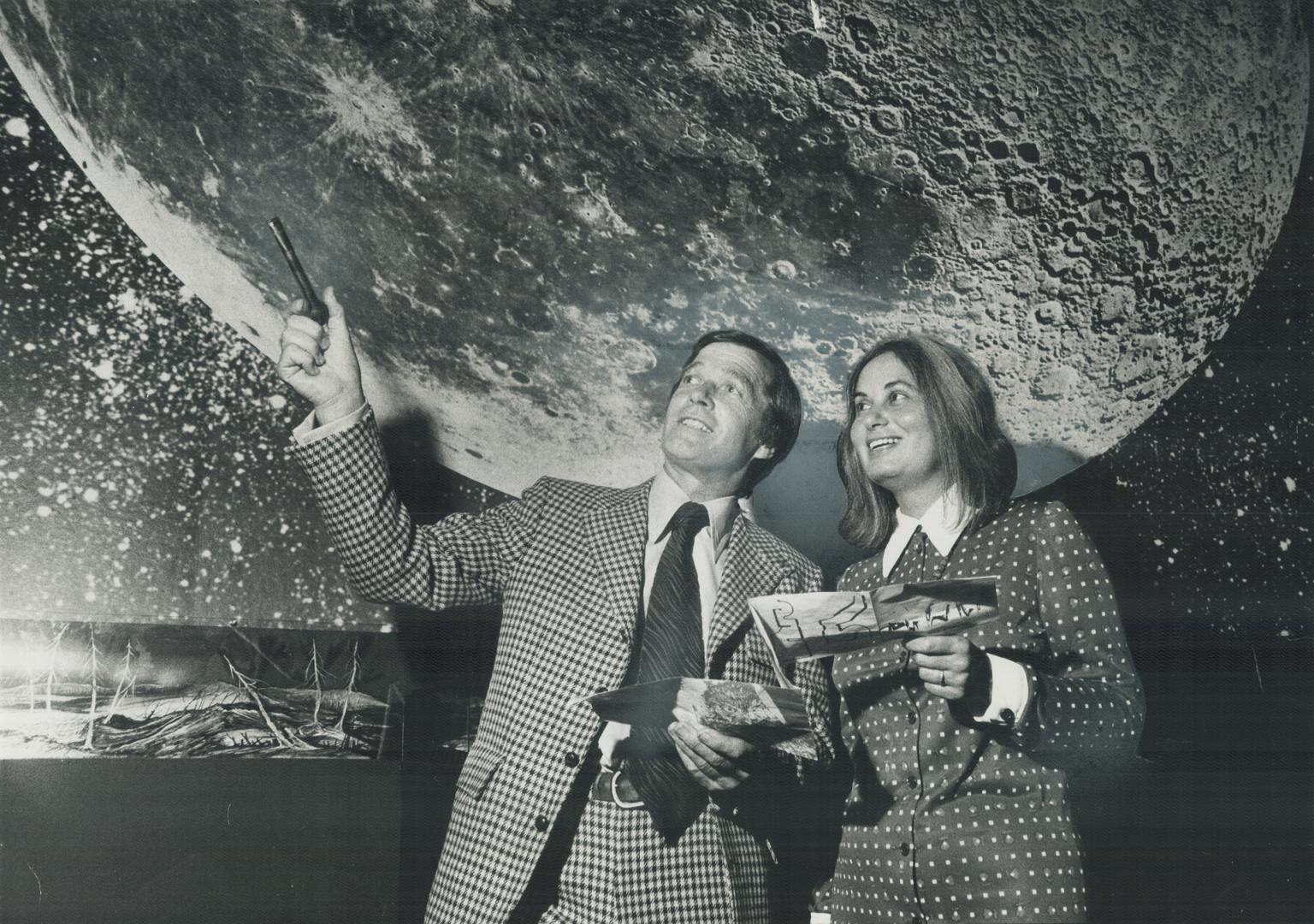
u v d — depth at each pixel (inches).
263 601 68.7
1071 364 80.1
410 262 75.2
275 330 72.1
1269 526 80.6
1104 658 58.4
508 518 66.1
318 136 74.5
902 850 56.4
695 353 76.5
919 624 52.6
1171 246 83.3
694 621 63.9
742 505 73.0
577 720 57.6
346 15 75.6
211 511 68.9
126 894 63.2
